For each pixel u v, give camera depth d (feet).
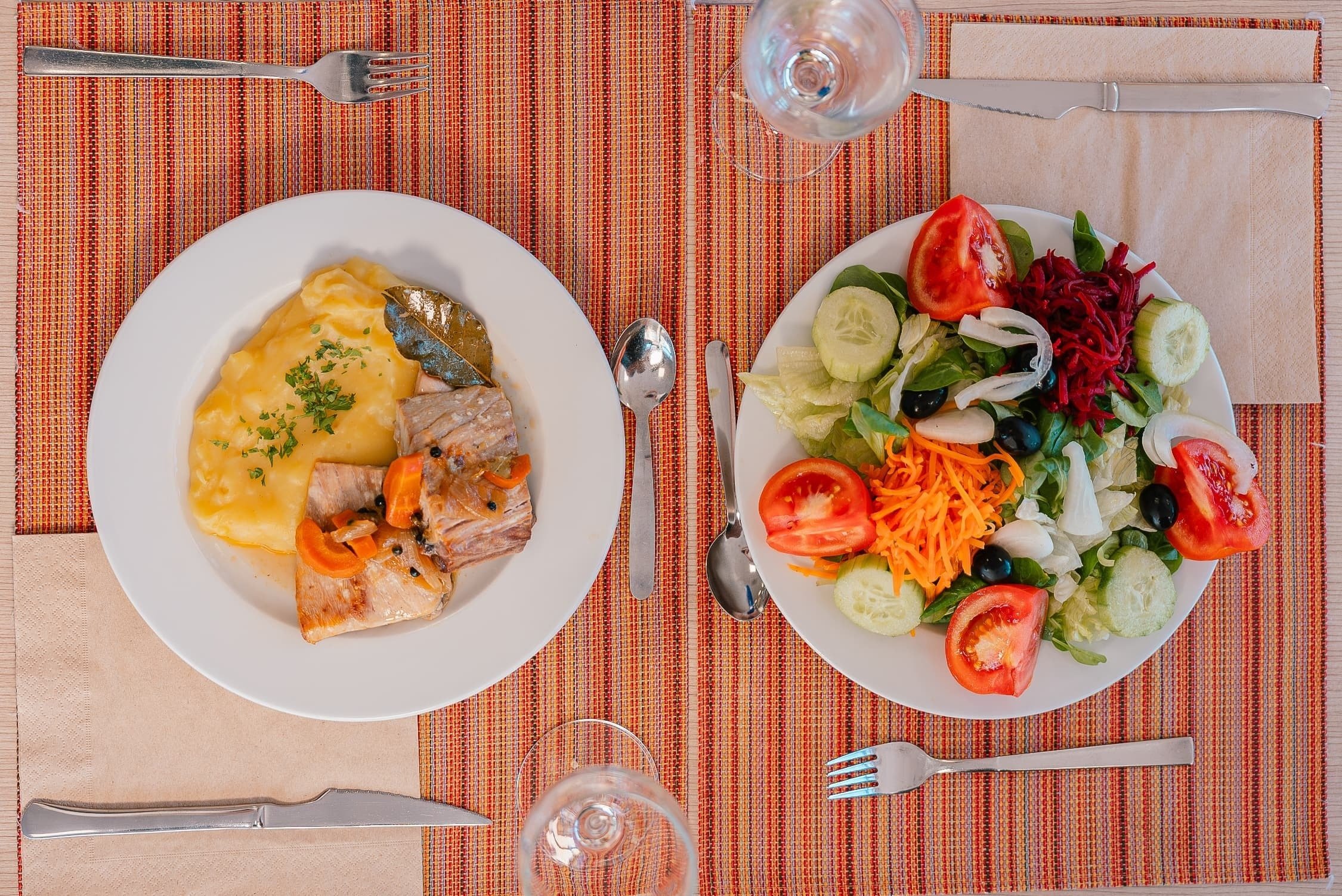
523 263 3.16
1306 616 3.33
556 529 3.17
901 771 3.28
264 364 3.15
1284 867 3.32
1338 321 3.33
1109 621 3.16
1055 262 3.11
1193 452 3.14
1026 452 3.07
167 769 3.25
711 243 3.28
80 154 3.25
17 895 3.24
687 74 3.27
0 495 3.25
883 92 3.05
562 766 3.26
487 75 3.26
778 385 3.15
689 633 3.27
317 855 3.26
